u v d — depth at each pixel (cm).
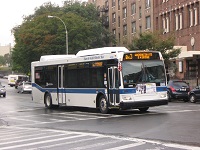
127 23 6412
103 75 1930
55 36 5288
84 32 5472
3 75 14012
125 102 1784
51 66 2428
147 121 1506
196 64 4134
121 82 1794
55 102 2388
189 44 4331
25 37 5412
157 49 3669
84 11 6812
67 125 1530
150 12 5475
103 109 1947
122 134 1182
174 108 2169
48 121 1741
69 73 2234
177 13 4644
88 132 1275
